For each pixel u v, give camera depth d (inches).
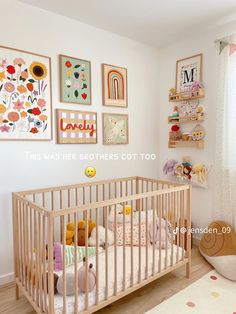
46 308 58.6
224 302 74.4
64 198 96.2
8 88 81.4
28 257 67.6
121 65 112.0
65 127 94.6
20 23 83.4
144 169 124.3
